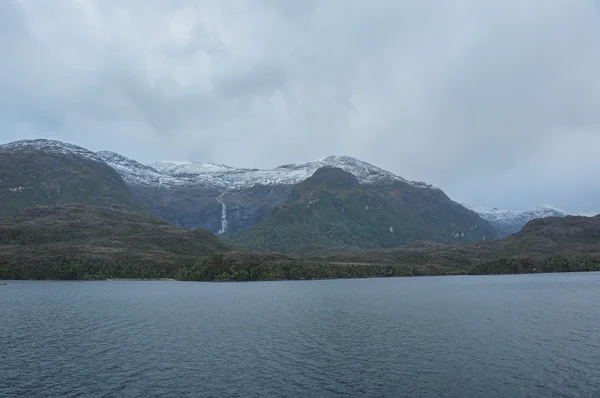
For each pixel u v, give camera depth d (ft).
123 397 189.88
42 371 225.56
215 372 223.51
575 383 200.85
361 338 299.38
